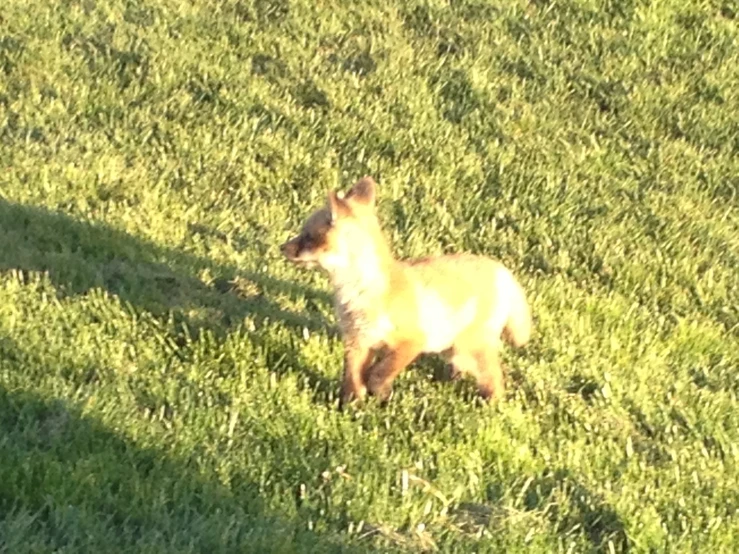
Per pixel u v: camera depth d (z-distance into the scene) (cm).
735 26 1101
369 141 888
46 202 733
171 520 442
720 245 828
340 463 504
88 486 448
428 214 811
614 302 724
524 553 466
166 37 982
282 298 667
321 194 812
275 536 439
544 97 983
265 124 892
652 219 843
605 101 989
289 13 1046
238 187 808
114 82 909
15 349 548
